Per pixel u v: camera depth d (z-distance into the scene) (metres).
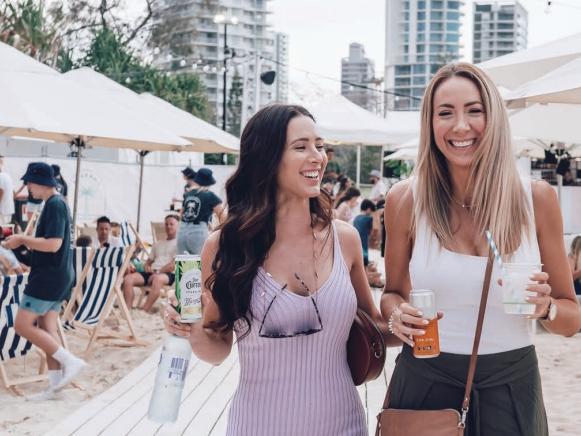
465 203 2.72
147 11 45.34
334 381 2.71
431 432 2.56
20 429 5.91
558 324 2.65
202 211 10.66
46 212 6.71
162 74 41.28
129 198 18.12
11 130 9.94
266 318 2.67
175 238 11.54
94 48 39.38
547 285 2.44
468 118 2.65
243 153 2.78
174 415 2.71
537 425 2.64
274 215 2.75
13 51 9.07
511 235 2.64
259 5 100.38
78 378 7.64
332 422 2.69
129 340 9.14
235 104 66.75
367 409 5.62
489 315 2.62
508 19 189.50
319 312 2.68
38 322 7.04
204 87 44.38
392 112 21.31
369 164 56.09
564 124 8.52
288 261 2.74
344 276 2.76
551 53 7.62
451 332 2.64
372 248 22.55
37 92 8.39
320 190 2.81
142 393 6.27
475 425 2.61
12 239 6.58
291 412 2.67
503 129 2.65
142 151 13.63
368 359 2.75
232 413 2.79
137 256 13.12
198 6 46.62
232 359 7.58
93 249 8.38
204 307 2.84
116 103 9.16
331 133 18.67
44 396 6.85
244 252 2.72
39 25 35.38
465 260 2.63
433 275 2.66
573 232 13.44
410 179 2.85
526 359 2.64
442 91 2.67
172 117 12.18
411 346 2.61
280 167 2.73
